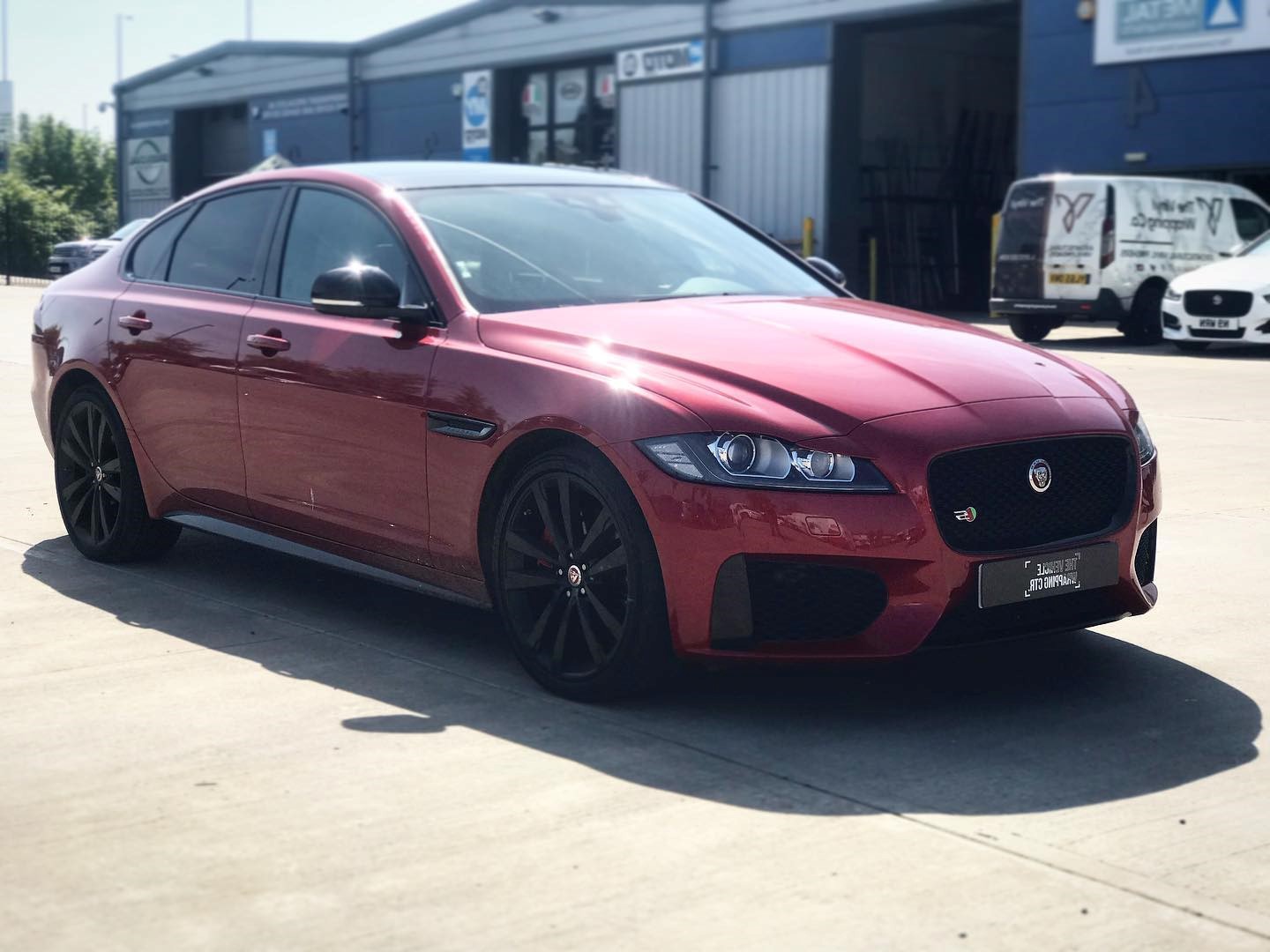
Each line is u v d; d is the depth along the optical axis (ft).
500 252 14.92
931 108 98.68
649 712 12.43
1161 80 72.54
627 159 100.12
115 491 17.75
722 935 8.36
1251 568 17.83
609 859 9.41
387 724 12.11
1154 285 58.03
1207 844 9.75
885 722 12.23
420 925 8.48
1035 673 13.62
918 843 9.71
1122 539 12.73
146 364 16.97
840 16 87.20
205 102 135.54
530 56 106.22
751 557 11.66
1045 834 9.89
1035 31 77.20
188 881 9.07
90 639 14.69
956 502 11.84
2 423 31.12
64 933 8.38
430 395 13.66
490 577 13.46
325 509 14.94
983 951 8.18
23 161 213.05
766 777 10.92
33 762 11.23
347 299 13.93
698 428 11.87
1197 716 12.45
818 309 14.71
